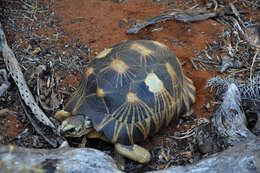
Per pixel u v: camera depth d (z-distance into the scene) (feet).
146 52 12.17
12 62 13.32
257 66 15.49
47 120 11.72
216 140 12.21
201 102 14.19
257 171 8.23
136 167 11.76
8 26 17.04
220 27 18.08
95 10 19.38
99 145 12.39
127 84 11.25
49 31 17.38
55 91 14.10
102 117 11.07
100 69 11.84
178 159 12.10
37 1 19.31
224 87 14.16
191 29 18.04
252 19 18.71
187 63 16.05
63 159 8.86
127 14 19.22
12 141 10.96
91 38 17.31
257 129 12.21
